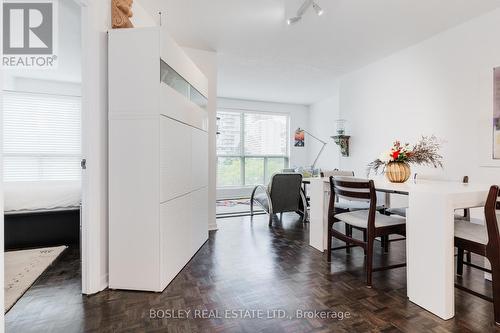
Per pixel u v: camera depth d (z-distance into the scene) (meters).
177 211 2.20
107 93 1.95
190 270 2.28
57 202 2.88
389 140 3.86
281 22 2.91
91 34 1.80
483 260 2.25
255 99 6.68
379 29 3.06
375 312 1.65
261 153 6.97
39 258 2.51
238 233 3.43
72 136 4.84
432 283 1.62
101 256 1.92
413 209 1.75
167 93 2.00
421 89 3.38
